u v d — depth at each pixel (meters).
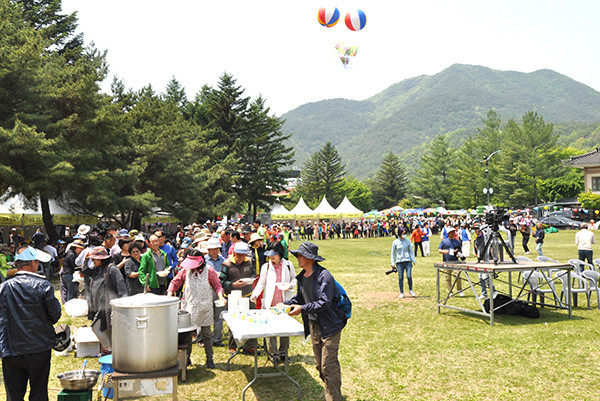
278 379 6.81
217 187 48.47
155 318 5.34
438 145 104.88
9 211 24.48
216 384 6.60
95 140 22.52
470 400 5.88
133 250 8.30
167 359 5.43
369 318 10.57
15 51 19.23
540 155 80.12
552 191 78.19
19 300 5.01
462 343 8.38
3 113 20.19
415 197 106.25
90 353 7.93
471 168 90.44
